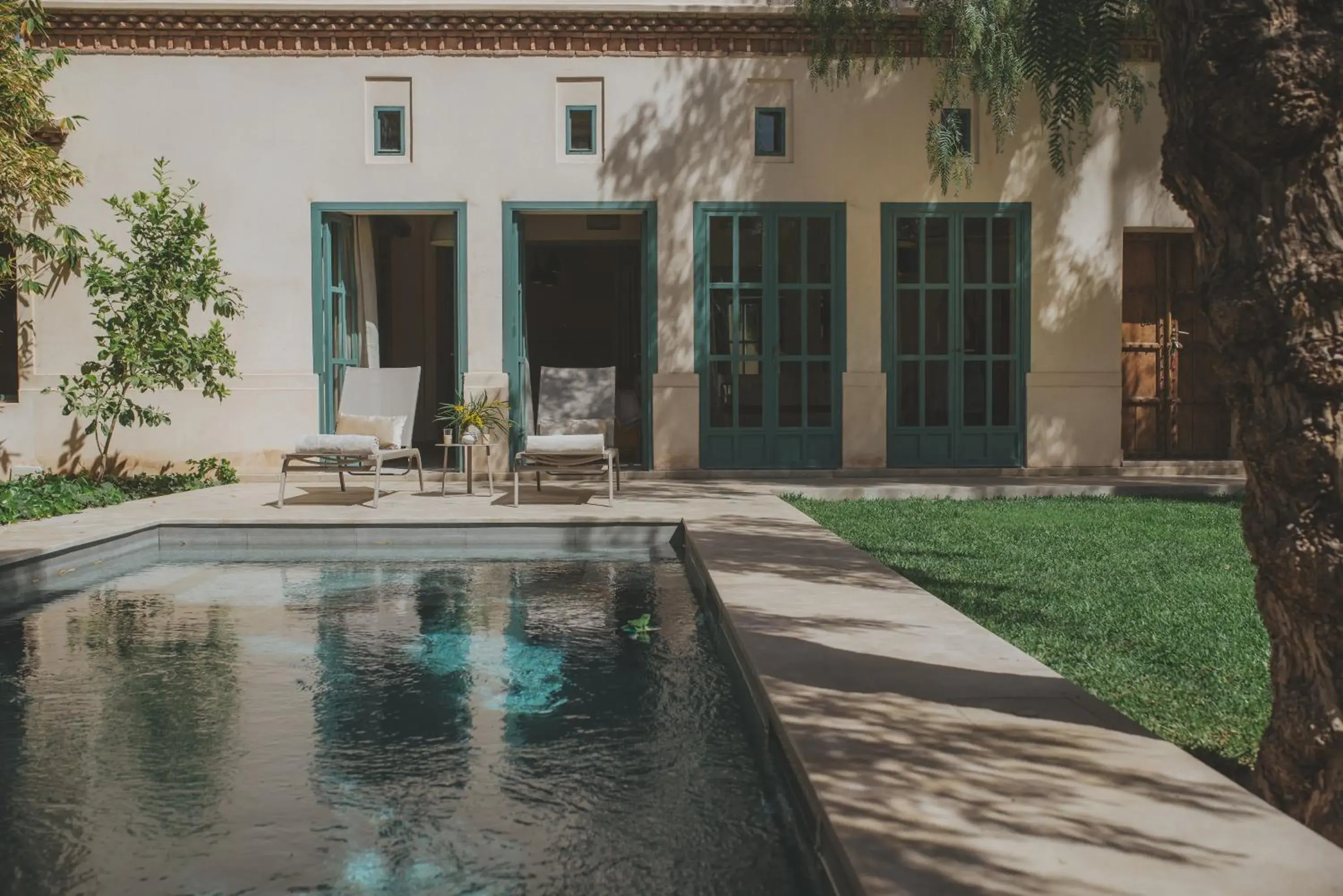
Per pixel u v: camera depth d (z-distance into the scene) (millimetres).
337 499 8031
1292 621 2145
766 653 3324
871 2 8578
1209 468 9742
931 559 5309
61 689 3449
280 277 9297
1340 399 2006
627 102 9375
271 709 3223
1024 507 7480
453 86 9312
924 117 9461
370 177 9312
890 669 3139
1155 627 3850
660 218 9414
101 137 9219
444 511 7180
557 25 9234
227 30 9172
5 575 5137
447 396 13016
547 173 9367
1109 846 1914
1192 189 2195
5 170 8141
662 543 6691
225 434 9328
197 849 2227
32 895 2023
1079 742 2490
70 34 9141
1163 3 2246
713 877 2090
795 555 5242
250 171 9273
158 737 2959
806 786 2311
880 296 9523
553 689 3441
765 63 9391
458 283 9391
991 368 9664
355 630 4312
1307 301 2002
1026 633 3770
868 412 9578
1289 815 2170
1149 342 10180
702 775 2646
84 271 9141
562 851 2209
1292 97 1966
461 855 2195
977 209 9523
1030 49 5551
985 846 1910
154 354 8367
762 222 9516
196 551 6523
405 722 3092
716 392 9578
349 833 2303
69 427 9234
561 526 6676
